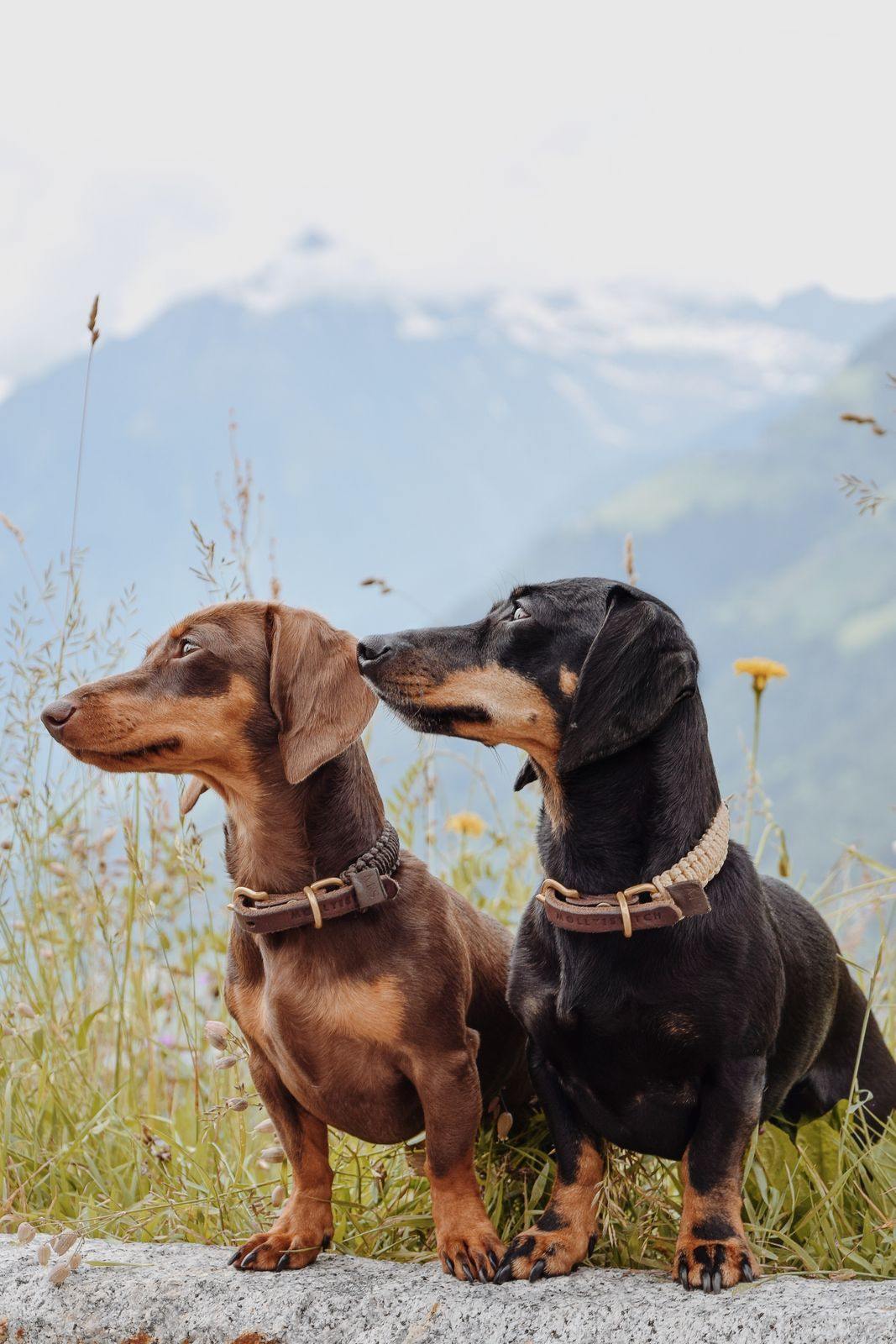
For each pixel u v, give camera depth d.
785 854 1.71
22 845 1.70
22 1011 1.60
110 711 1.41
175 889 1.76
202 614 1.44
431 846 1.84
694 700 1.40
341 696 1.42
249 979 1.42
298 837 1.41
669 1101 1.38
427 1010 1.38
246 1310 1.33
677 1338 1.26
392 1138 1.44
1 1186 1.55
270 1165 1.60
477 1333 1.29
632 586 1.41
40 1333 1.35
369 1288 1.33
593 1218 1.37
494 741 1.43
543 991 1.39
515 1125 1.56
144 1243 1.44
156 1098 1.72
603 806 1.39
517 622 1.43
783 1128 1.53
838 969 1.51
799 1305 1.26
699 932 1.36
